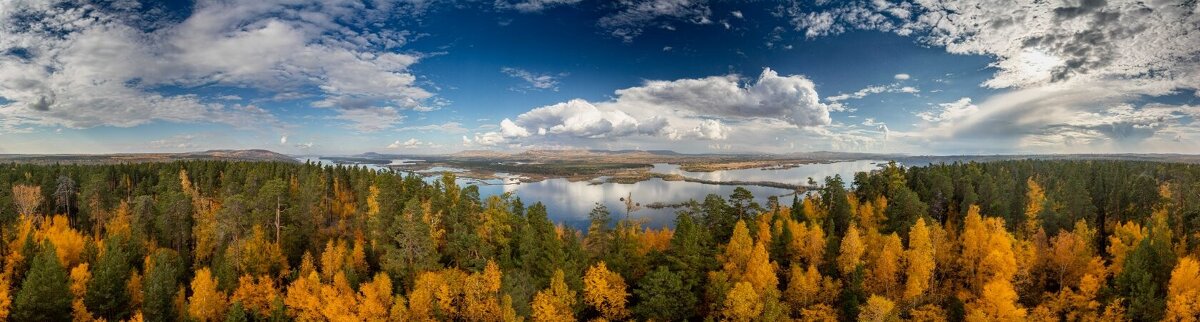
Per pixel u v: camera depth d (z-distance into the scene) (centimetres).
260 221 9838
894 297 8294
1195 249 8588
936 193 12144
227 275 8006
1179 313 6588
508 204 10225
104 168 16100
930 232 9300
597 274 8150
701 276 8544
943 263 9012
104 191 12462
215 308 7575
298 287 7619
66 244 8844
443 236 9494
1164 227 8706
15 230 8825
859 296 7850
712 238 9494
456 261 8856
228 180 13900
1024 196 12481
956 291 8644
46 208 12606
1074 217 10944
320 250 10138
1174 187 12312
